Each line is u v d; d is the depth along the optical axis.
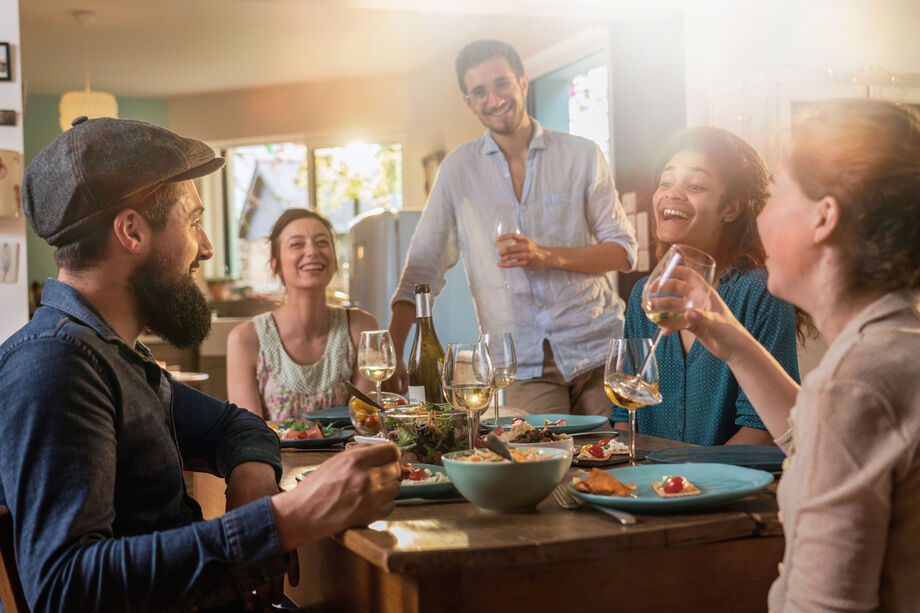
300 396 2.49
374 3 3.84
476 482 1.09
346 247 7.75
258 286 7.93
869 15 4.07
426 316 2.13
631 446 1.44
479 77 3.10
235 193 7.98
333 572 1.25
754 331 1.84
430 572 0.95
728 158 1.91
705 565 1.04
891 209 0.85
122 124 1.26
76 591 1.01
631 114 4.41
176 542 1.05
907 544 0.84
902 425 0.81
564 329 3.12
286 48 6.62
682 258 1.21
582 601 1.00
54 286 1.23
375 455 1.09
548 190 3.22
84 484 1.05
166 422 1.36
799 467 0.87
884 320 0.87
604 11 4.05
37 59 6.75
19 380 1.07
